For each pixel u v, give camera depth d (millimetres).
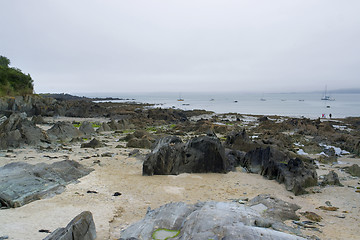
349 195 18297
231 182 21188
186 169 23188
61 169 20078
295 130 53188
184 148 23953
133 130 50781
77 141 36688
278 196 18000
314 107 138250
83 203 15320
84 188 18094
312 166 23297
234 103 182250
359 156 32125
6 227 11680
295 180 19641
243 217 11250
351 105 157625
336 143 39375
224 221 10453
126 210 14906
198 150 23859
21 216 13039
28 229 11594
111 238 11281
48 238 9805
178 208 12828
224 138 42094
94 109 80250
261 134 45375
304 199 17625
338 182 20750
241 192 18797
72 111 75375
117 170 22875
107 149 31734
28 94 78250
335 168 25984
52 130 38062
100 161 25469
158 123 63531
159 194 17719
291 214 14273
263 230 9680
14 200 14461
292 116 86250
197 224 10414
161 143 26062
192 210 12641
